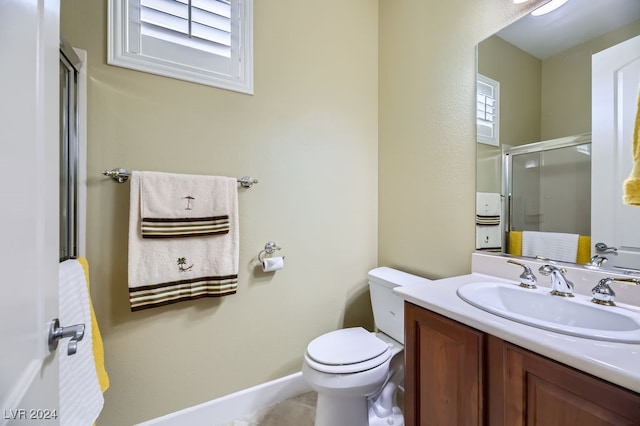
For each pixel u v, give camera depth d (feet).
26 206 1.45
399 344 4.73
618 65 3.04
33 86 1.54
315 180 5.50
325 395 3.94
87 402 3.06
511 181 3.95
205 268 4.34
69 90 3.53
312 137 5.46
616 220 3.01
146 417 4.17
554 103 3.56
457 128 4.57
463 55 4.48
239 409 4.80
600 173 3.15
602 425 1.77
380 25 6.13
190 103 4.43
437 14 4.87
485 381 2.48
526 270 3.45
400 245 5.63
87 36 3.80
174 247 4.14
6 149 1.24
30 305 1.48
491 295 3.42
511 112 3.95
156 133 4.21
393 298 4.82
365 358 3.99
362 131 6.02
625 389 1.69
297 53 5.29
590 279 3.10
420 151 5.20
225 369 4.73
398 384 4.61
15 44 1.33
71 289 3.03
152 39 4.19
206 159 4.55
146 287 3.94
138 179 3.93
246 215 4.88
